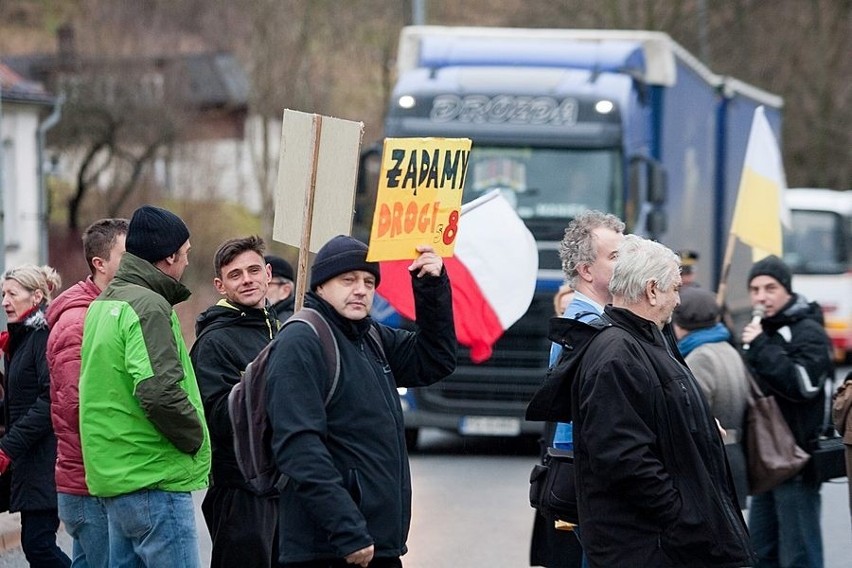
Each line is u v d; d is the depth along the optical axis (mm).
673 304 14250
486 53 41062
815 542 20047
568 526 16766
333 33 110562
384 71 111562
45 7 118500
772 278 20266
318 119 15531
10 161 87875
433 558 25625
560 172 37906
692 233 48875
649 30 93312
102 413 15773
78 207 99875
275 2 109062
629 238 14508
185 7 108188
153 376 15414
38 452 19500
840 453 20172
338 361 13320
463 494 32938
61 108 97188
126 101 98000
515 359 37594
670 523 13555
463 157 14531
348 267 13477
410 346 14719
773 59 104125
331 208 15438
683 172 46969
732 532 13758
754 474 18984
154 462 15820
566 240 16844
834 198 69000
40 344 19406
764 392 20016
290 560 13289
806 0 102938
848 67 105312
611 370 13648
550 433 18797
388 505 13336
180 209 103000
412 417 37969
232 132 123562
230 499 17516
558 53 40844
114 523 16031
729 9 99750
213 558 17750
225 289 17797
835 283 67750
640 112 40656
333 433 13289
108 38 100000
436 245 14445
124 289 15883
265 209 109938
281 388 12969
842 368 67562
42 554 19656
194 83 108438
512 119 38219
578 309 16562
